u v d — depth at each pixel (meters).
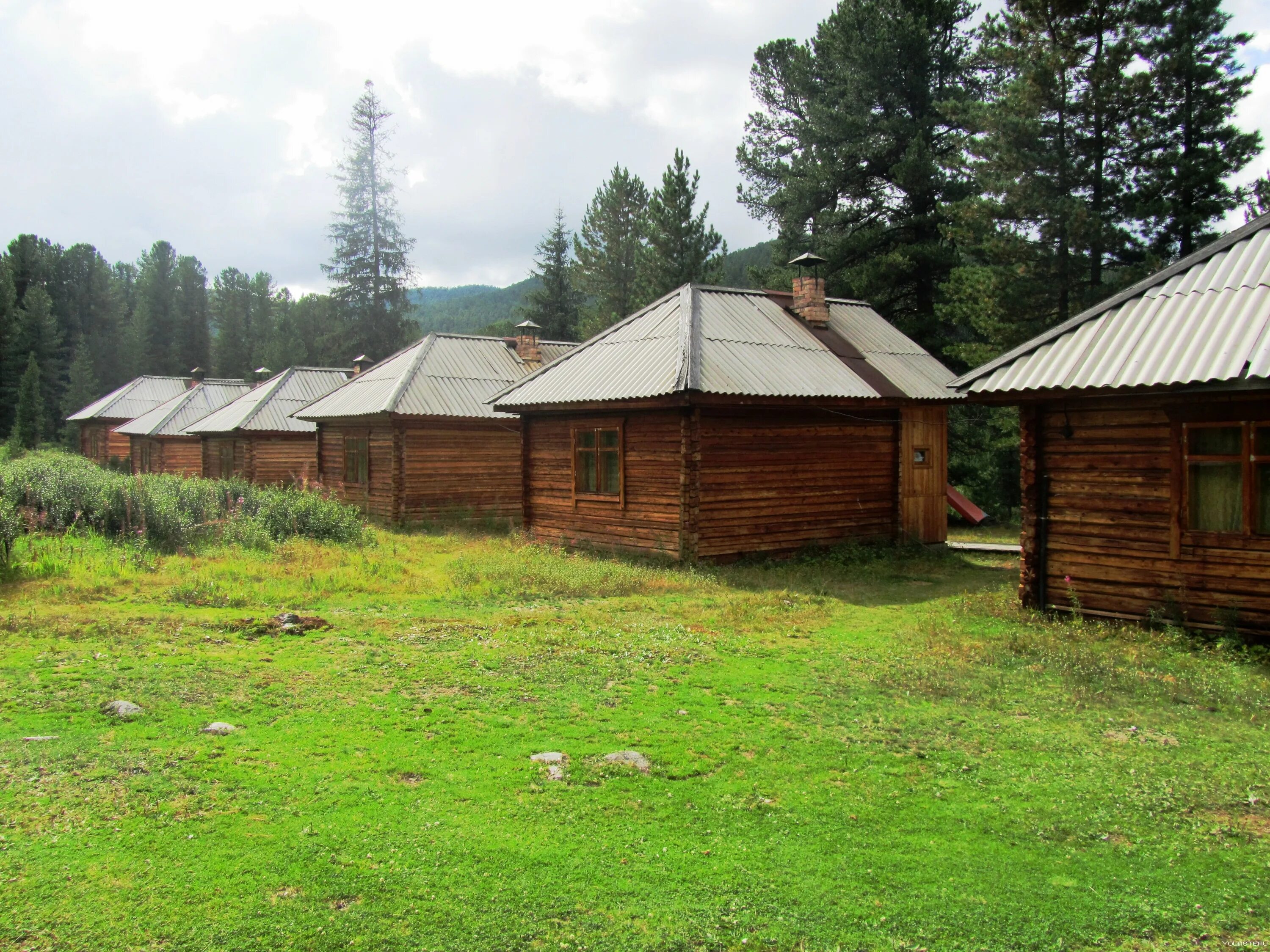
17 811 4.93
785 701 7.59
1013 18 23.75
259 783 5.48
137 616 10.25
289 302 101.62
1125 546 10.51
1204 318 10.06
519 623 10.62
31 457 40.38
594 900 4.28
